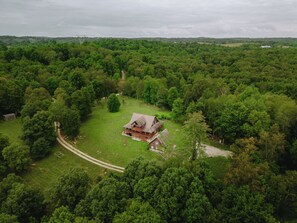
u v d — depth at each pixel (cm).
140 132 7925
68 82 11244
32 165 6900
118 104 10356
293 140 5909
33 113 8369
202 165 4812
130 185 4541
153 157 6994
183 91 11531
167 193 4072
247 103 7131
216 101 7888
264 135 5381
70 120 7862
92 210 4122
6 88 9475
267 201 4266
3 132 8488
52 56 14875
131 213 3806
